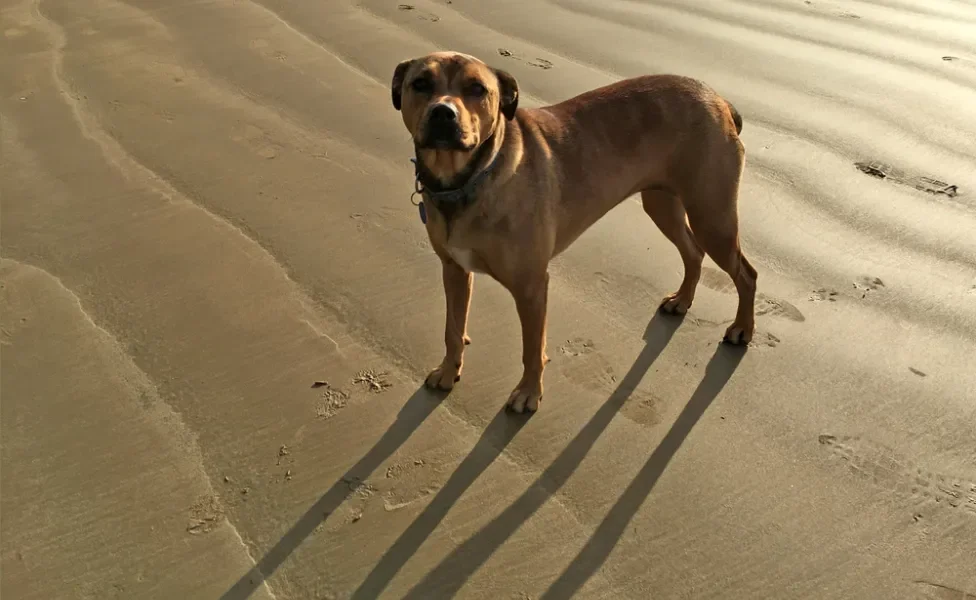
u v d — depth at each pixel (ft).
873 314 7.61
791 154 9.27
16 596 5.78
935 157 9.18
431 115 6.15
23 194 8.57
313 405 6.88
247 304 7.61
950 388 7.02
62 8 12.11
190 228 8.29
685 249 7.66
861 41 11.37
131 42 11.08
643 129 7.19
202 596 5.83
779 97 10.15
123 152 9.16
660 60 10.88
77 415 6.72
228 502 6.28
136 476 6.38
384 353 7.30
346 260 8.06
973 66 10.68
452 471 6.52
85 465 6.42
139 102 9.91
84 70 10.45
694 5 12.69
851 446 6.66
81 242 8.09
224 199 8.64
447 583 5.94
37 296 7.55
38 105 9.80
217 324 7.42
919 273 7.93
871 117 9.77
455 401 7.00
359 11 12.08
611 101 7.23
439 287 7.87
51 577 5.87
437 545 6.12
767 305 7.75
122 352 7.16
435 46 11.05
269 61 10.72
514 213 6.57
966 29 11.71
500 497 6.39
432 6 12.31
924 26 11.83
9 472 6.36
